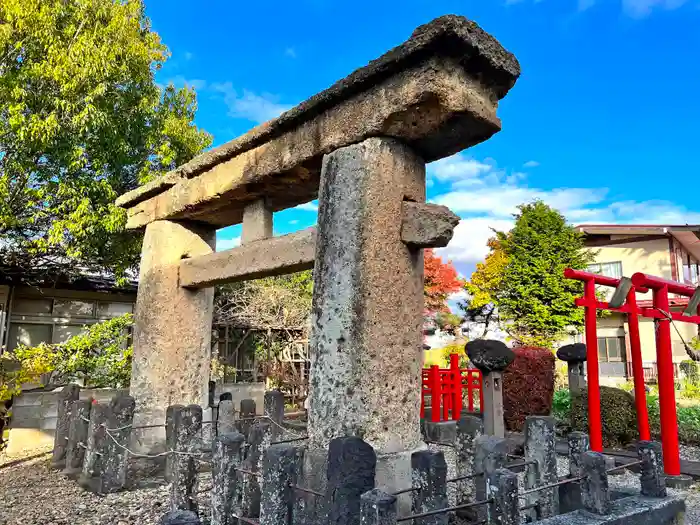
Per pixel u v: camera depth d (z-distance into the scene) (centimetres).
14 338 1004
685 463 600
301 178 450
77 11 745
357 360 338
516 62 355
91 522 386
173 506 361
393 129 364
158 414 548
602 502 301
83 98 720
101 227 774
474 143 379
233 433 327
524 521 343
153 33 898
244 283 1130
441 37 321
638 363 591
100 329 858
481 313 1730
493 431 543
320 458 335
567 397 878
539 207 1585
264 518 266
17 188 755
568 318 1473
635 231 1675
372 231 353
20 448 680
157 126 866
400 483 330
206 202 528
